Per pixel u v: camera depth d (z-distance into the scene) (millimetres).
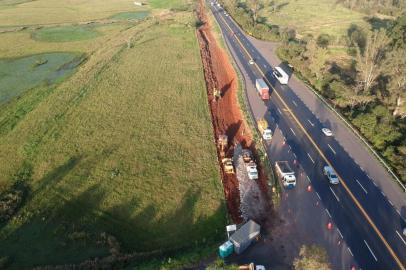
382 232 49906
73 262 45875
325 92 88375
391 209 53844
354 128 73062
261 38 130500
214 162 64438
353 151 66688
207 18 163500
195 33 138500
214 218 52625
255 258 45688
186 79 97750
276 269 44281
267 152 65875
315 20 156375
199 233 50281
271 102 84250
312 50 99188
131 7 186500
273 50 119125
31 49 124000
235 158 65688
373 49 85188
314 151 66438
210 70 104812
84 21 159875
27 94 90625
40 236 49812
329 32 138000
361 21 153250
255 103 83562
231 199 56375
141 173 61500
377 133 68500
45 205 54969
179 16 162750
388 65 79375
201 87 93062
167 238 49562
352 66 104562
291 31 134500
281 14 165875
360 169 61938
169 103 84500
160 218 52781
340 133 72250
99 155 65750
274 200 54938
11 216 53031
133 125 75312
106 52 118750
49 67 109250
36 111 80875
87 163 63656
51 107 82438
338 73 98625
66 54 120250
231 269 42562
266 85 86250
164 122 76625
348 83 90000
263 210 53406
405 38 93875
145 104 84000
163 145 68875
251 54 115125
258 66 105375
